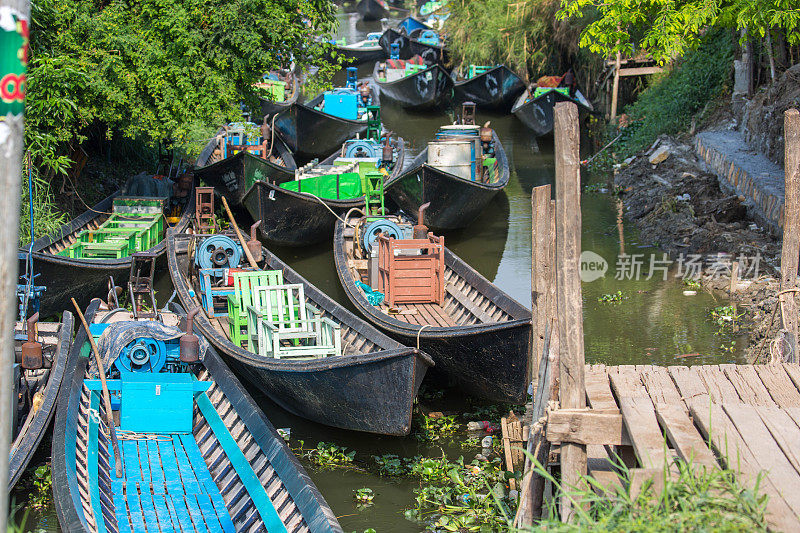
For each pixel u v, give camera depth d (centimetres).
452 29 3612
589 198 1952
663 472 381
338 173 1742
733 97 1978
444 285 1214
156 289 1429
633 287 1360
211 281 1259
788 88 1627
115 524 657
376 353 824
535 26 2952
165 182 1741
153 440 832
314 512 618
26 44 261
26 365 827
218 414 834
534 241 726
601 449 550
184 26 1523
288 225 1625
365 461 875
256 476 708
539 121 2614
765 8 1299
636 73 2456
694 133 2041
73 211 1573
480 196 1709
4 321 260
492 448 884
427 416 970
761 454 412
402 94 3144
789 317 728
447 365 1011
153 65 1516
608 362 1056
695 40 1502
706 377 543
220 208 1838
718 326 1174
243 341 1106
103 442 802
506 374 941
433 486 809
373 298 1202
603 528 365
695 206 1658
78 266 1189
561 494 441
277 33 1584
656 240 1578
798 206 726
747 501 358
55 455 674
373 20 5562
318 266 1617
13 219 259
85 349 927
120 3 1546
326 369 855
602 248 1560
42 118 1336
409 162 2230
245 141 2023
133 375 871
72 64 1370
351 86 2838
